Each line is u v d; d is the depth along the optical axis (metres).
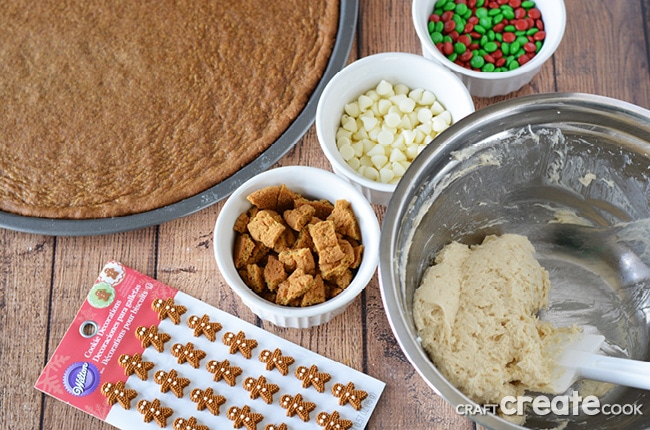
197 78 0.61
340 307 0.51
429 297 0.50
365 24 0.62
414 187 0.48
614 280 0.55
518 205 0.55
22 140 0.59
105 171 0.58
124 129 0.59
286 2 0.63
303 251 0.51
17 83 0.60
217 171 0.57
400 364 0.53
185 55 0.61
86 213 0.56
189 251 0.56
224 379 0.52
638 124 0.49
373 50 0.62
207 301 0.55
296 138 0.58
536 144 0.51
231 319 0.54
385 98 0.57
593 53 0.61
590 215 0.55
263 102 0.60
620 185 0.52
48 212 0.56
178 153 0.58
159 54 0.61
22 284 0.55
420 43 0.62
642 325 0.53
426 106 0.57
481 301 0.50
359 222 0.53
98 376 0.52
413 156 0.56
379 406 0.52
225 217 0.52
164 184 0.57
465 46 0.59
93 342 0.53
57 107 0.60
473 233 0.55
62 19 0.62
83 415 0.52
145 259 0.56
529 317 0.51
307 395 0.52
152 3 0.63
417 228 0.50
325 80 0.60
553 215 0.56
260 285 0.52
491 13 0.59
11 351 0.54
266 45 0.61
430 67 0.56
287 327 0.54
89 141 0.59
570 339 0.50
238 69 0.61
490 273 0.51
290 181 0.53
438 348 0.49
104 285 0.55
